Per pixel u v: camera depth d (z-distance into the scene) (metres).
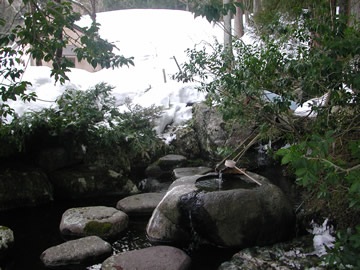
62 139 4.62
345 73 2.16
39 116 4.42
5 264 2.90
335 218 2.83
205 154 5.54
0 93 2.33
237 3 1.84
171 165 5.29
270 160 4.71
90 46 2.07
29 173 4.26
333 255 1.88
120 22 14.26
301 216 3.21
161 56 11.03
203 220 2.89
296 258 2.55
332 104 2.67
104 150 4.93
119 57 2.16
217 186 3.20
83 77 7.88
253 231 2.86
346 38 2.11
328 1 2.78
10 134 4.23
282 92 2.90
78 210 3.57
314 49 2.47
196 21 14.04
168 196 3.16
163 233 3.12
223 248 2.94
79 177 4.44
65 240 3.30
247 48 3.47
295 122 3.38
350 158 2.64
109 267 2.59
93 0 8.34
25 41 2.13
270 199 2.96
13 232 3.49
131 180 5.08
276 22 3.16
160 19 14.43
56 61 2.24
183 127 5.89
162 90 7.05
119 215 3.46
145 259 2.65
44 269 2.80
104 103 5.38
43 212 4.01
